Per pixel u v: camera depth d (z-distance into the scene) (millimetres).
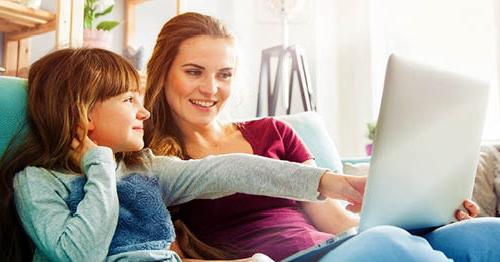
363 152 3090
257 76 3094
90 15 1978
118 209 749
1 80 918
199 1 2816
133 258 724
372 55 3094
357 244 666
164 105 1124
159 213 803
